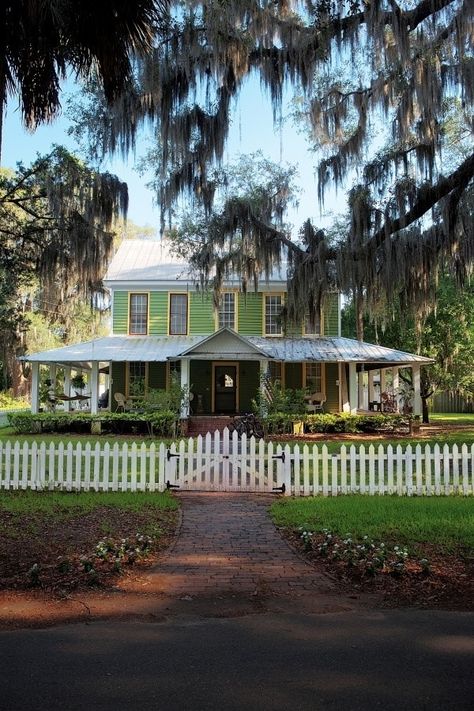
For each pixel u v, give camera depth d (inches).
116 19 240.8
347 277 520.1
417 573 216.4
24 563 225.0
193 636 158.6
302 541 261.9
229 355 842.8
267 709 119.9
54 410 922.7
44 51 247.0
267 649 149.9
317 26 427.8
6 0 224.8
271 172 634.8
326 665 140.5
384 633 161.2
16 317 748.0
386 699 124.1
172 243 828.0
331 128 519.2
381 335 1106.1
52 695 125.6
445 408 1614.2
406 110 452.1
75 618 172.2
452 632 162.1
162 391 871.1
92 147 485.4
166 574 218.5
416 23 422.3
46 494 377.7
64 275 551.8
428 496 375.6
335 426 868.0
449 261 527.8
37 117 278.7
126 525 292.2
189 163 526.3
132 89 449.1
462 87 422.9
